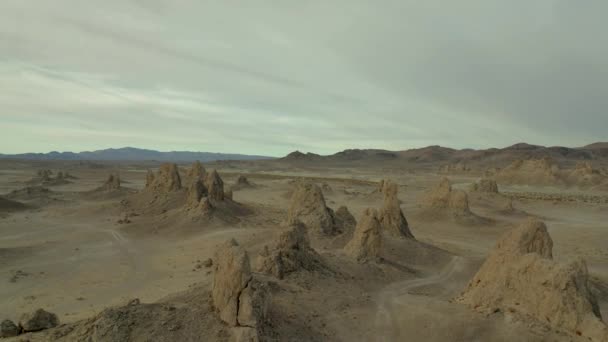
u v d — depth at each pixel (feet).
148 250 140.15
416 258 119.44
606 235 171.94
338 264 98.37
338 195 296.92
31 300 93.71
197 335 53.06
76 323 57.98
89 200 243.40
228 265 57.47
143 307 56.70
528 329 60.34
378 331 68.13
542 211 241.14
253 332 53.36
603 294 90.07
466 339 62.08
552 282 62.64
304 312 70.18
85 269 119.24
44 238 154.71
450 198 194.90
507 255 72.79
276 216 196.75
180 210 178.29
